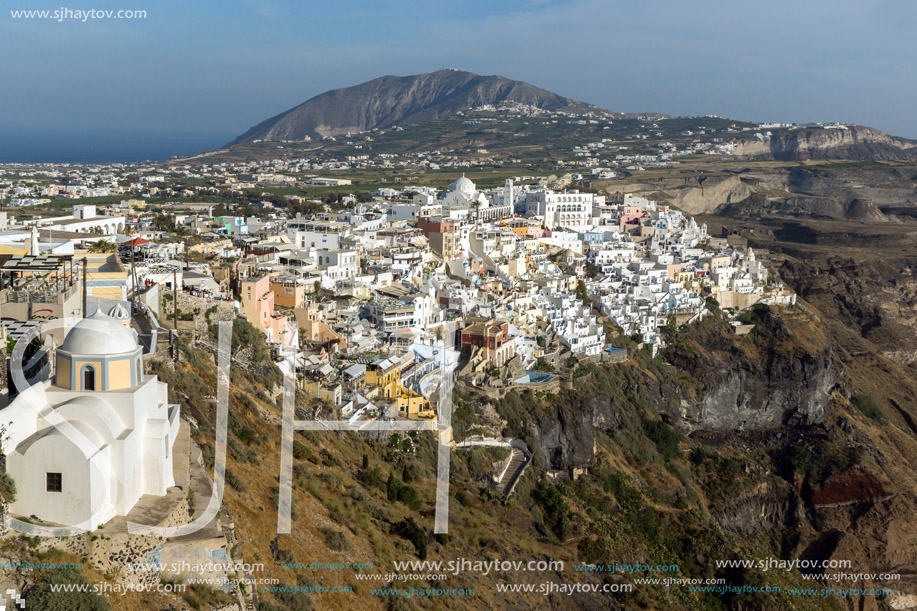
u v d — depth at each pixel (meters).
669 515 134.62
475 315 152.25
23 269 70.44
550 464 130.50
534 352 149.88
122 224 150.75
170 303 83.69
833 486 176.25
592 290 196.88
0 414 40.56
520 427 125.88
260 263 143.25
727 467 167.12
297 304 122.12
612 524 119.88
